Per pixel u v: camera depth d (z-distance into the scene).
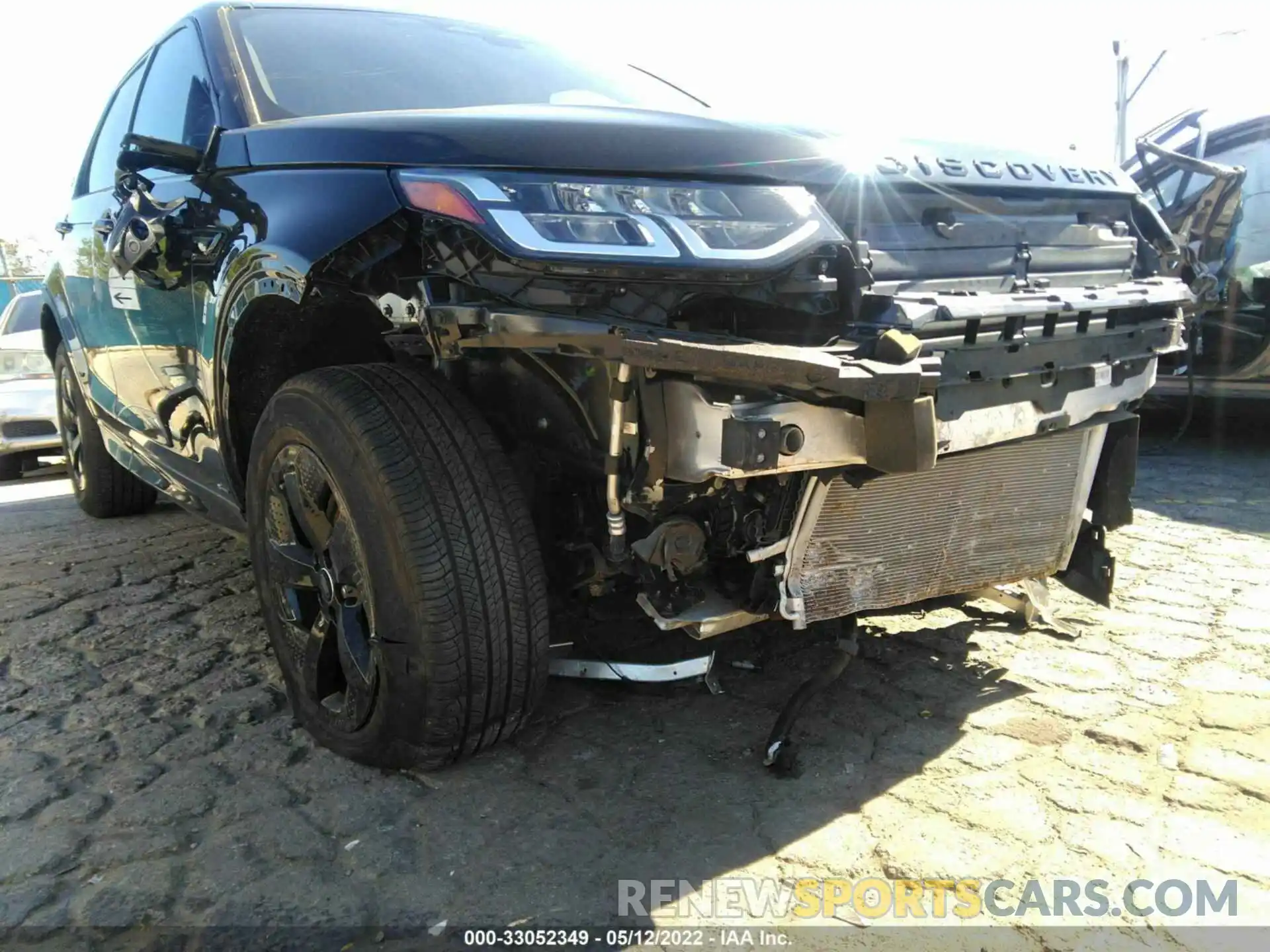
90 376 3.95
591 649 2.66
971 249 2.24
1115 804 2.07
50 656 2.98
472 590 1.99
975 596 3.16
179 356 2.85
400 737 2.10
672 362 1.67
